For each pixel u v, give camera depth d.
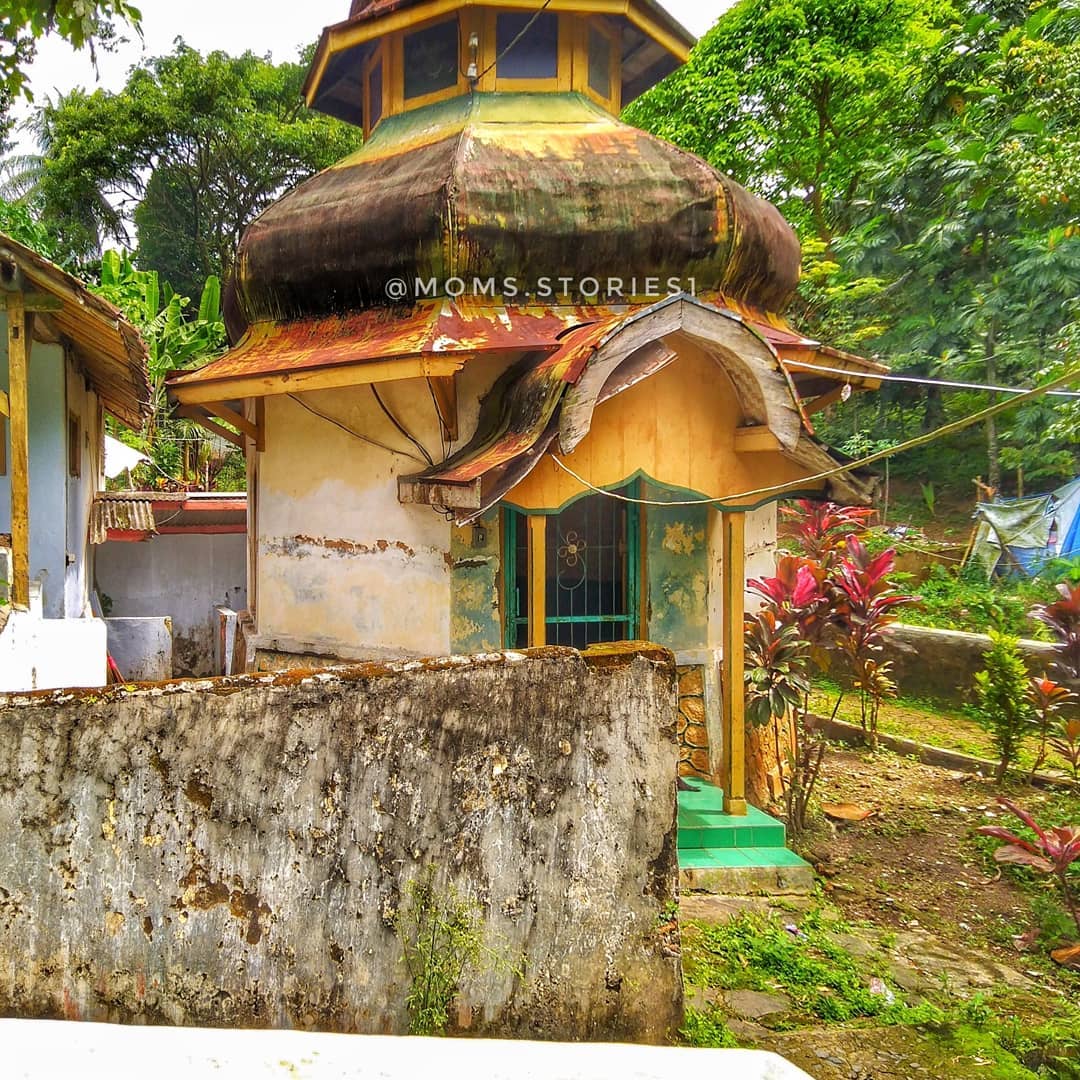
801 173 19.09
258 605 7.89
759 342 5.57
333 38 8.48
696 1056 1.66
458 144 7.05
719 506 6.15
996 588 11.80
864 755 8.62
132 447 19.39
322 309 7.38
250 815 2.91
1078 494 11.84
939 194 13.74
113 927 2.86
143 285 17.48
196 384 7.02
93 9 4.80
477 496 5.22
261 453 7.85
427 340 5.99
